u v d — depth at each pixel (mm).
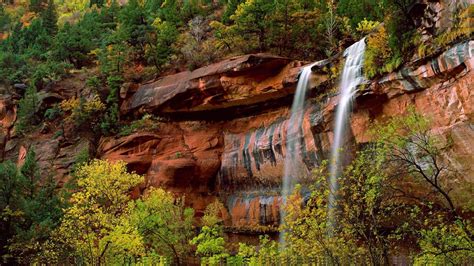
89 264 26984
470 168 24125
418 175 19297
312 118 36531
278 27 47000
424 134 17531
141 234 30672
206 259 26141
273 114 43812
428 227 17047
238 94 43812
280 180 40188
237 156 44969
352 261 17938
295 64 41688
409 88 29344
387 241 18266
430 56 27484
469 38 25188
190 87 46094
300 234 17656
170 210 33531
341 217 17578
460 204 20969
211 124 48750
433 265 16469
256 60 41844
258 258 23750
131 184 30828
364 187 16484
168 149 48094
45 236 28500
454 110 26031
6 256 27375
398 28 30531
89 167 30406
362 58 33844
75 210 26156
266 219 39562
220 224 42188
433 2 28141
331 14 45750
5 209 28812
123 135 49406
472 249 14578
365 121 32125
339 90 35625
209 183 46750
